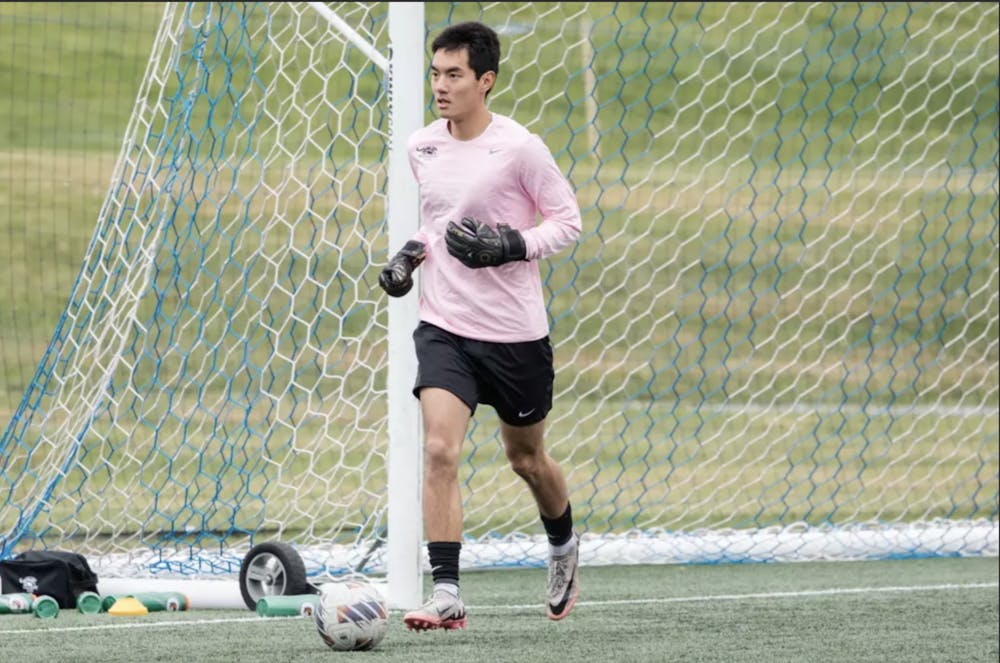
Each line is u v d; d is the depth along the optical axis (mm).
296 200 51469
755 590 25531
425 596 24984
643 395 42875
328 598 19750
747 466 36188
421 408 21094
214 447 34500
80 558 23750
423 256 19859
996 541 29969
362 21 27531
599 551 28281
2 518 26484
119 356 26266
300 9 47094
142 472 29984
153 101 42781
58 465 27016
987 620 22688
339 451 34906
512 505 32719
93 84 71000
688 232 58500
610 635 21188
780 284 54344
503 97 71500
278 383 40281
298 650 19781
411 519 22984
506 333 19641
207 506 30125
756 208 61812
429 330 19781
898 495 34844
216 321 44156
